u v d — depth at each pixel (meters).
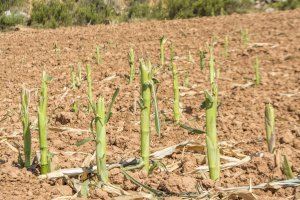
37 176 3.30
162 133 4.62
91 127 3.03
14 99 6.75
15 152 4.06
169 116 5.52
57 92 7.25
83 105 6.23
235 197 2.83
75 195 2.91
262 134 4.63
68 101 6.59
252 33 13.49
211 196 2.85
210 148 3.05
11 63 10.27
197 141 4.04
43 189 3.01
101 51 11.34
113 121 5.38
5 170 3.38
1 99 6.80
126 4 25.97
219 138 4.49
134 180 2.95
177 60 9.79
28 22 21.34
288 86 7.38
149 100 3.16
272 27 14.46
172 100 6.41
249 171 3.31
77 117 5.48
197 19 17.83
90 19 22.44
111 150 4.06
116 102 6.33
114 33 14.70
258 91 7.12
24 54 11.48
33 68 9.52
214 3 24.30
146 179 3.13
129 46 11.94
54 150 3.96
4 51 12.14
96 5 23.67
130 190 3.04
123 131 4.83
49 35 15.15
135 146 4.11
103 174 3.01
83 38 13.78
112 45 12.21
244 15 18.91
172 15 24.08
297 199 2.77
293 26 14.48
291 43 11.53
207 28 14.77
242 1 25.00
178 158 3.67
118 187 2.97
